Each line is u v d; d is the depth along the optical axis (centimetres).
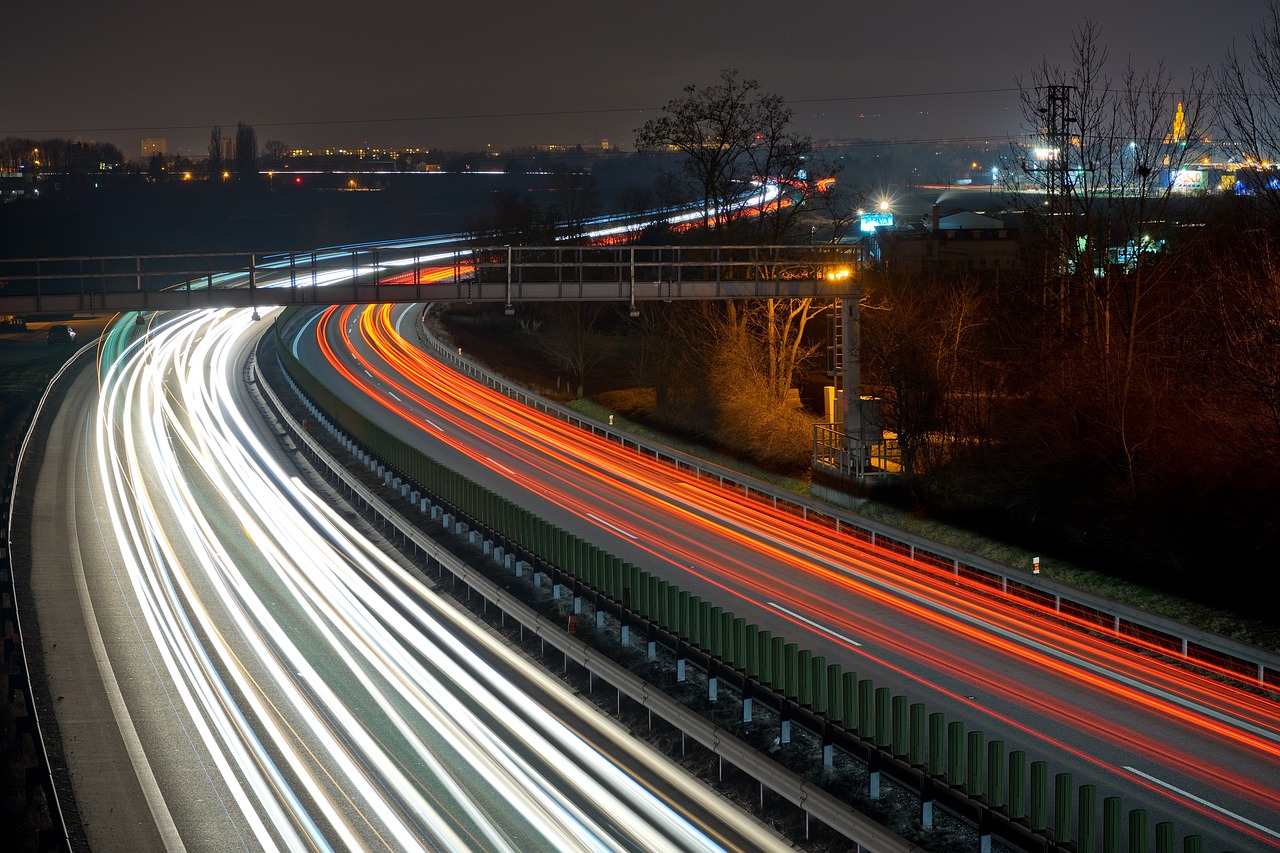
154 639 3409
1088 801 1872
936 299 6066
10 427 6656
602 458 6231
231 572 4084
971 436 5291
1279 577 3506
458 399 8175
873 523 4397
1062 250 5294
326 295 4319
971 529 4556
